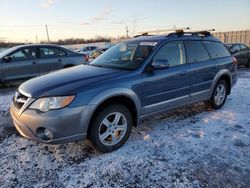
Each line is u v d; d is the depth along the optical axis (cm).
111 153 324
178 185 257
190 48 432
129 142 354
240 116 457
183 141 354
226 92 518
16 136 388
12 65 777
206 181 262
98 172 282
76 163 302
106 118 319
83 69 376
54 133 282
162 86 374
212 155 314
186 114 471
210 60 466
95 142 312
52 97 283
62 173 282
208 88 466
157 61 357
